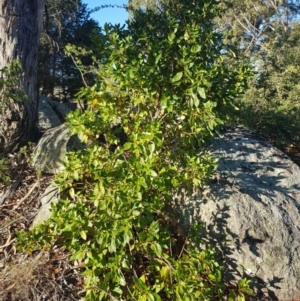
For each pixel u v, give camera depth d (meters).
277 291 3.50
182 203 3.72
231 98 3.73
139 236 2.94
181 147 3.68
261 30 17.89
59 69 19.58
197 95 3.48
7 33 5.04
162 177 3.10
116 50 3.59
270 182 4.12
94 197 3.02
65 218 2.97
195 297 2.87
